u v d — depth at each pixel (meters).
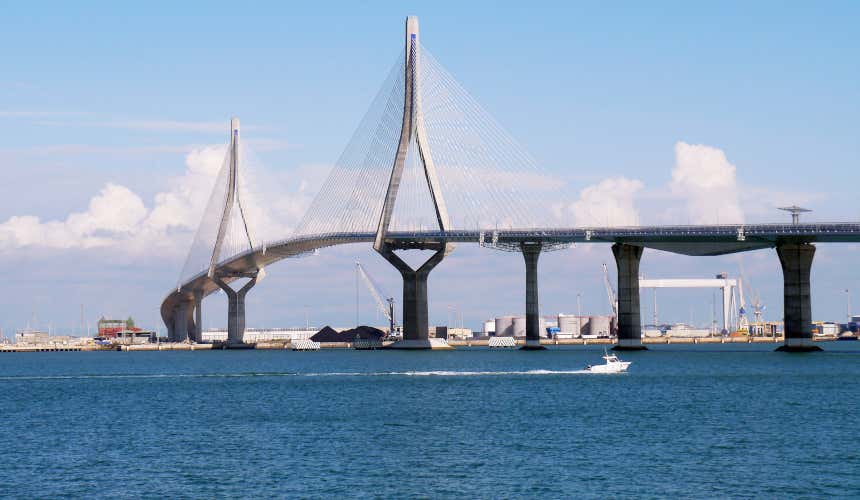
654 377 139.75
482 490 62.22
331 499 60.25
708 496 60.59
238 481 64.88
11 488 63.62
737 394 112.94
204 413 99.69
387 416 94.75
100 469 69.25
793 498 60.06
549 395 112.50
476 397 111.06
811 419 90.56
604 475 65.94
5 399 119.62
